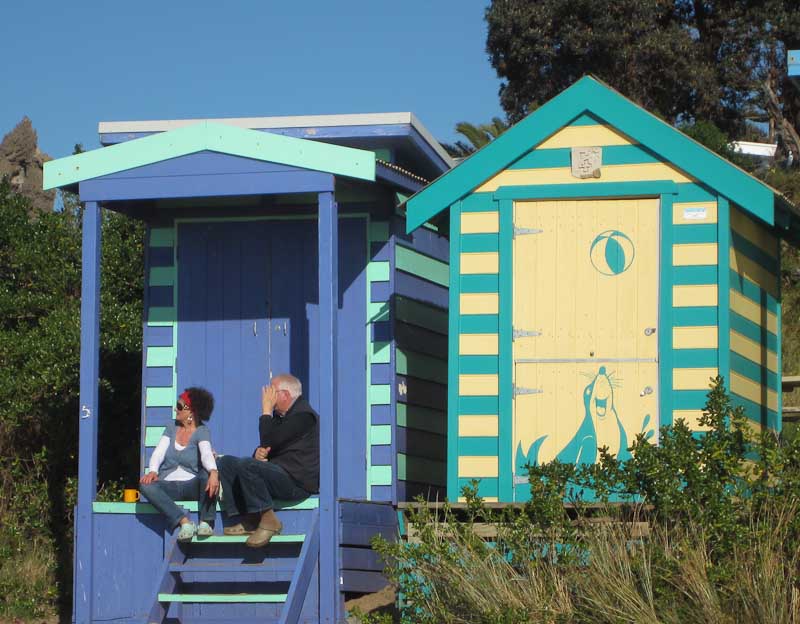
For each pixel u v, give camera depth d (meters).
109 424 15.81
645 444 9.80
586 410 11.17
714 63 35.91
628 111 11.30
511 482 11.16
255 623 10.66
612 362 11.18
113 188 11.38
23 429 14.62
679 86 34.44
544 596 9.30
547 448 11.17
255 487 10.59
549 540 9.76
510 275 11.41
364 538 11.40
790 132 31.92
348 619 10.75
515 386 11.29
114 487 15.16
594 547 9.49
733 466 9.52
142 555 11.06
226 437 13.27
